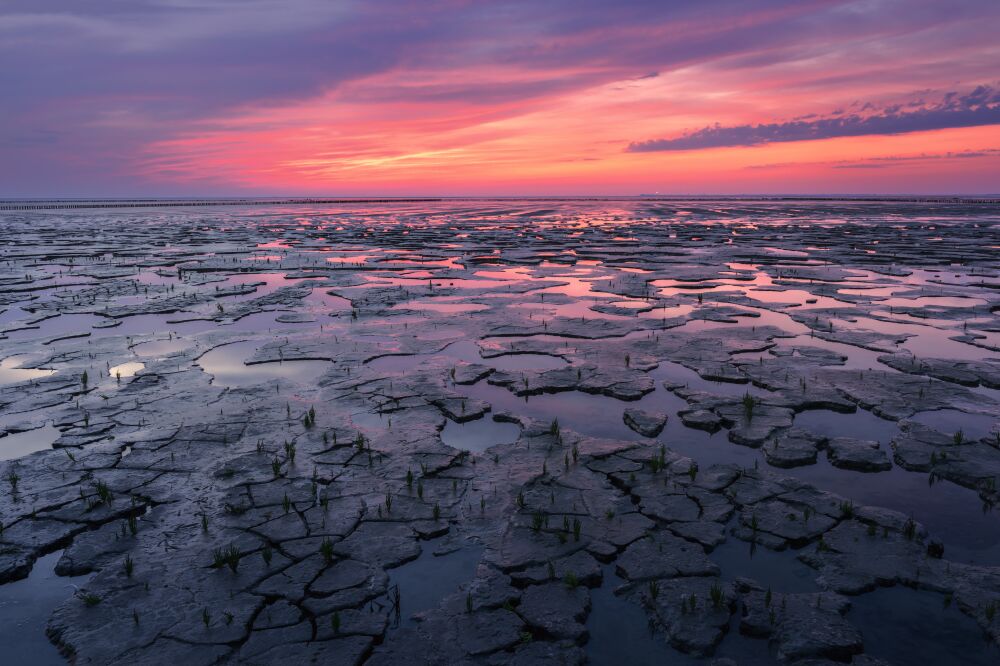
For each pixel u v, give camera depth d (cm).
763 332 984
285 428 593
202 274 1702
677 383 725
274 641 321
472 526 429
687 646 316
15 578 379
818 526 425
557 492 473
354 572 379
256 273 1748
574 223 4309
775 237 2930
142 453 539
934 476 503
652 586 356
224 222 4700
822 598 352
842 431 595
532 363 828
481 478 496
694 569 379
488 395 699
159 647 317
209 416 623
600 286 1468
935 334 975
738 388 720
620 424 615
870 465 515
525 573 377
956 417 623
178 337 956
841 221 4394
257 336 968
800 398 668
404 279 1623
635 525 429
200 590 362
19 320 1072
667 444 563
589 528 425
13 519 437
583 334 976
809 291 1395
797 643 316
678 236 3038
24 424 607
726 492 471
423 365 807
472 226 4006
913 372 771
